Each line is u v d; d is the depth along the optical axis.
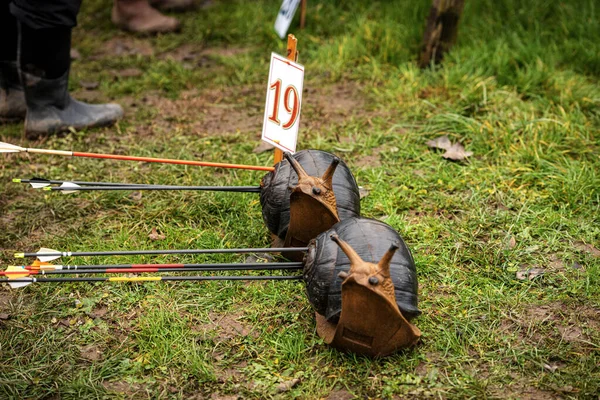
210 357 4.26
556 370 4.20
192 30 6.45
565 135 5.25
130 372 4.21
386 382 4.15
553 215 4.79
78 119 5.43
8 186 5.04
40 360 4.25
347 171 4.53
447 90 5.61
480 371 4.20
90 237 4.76
